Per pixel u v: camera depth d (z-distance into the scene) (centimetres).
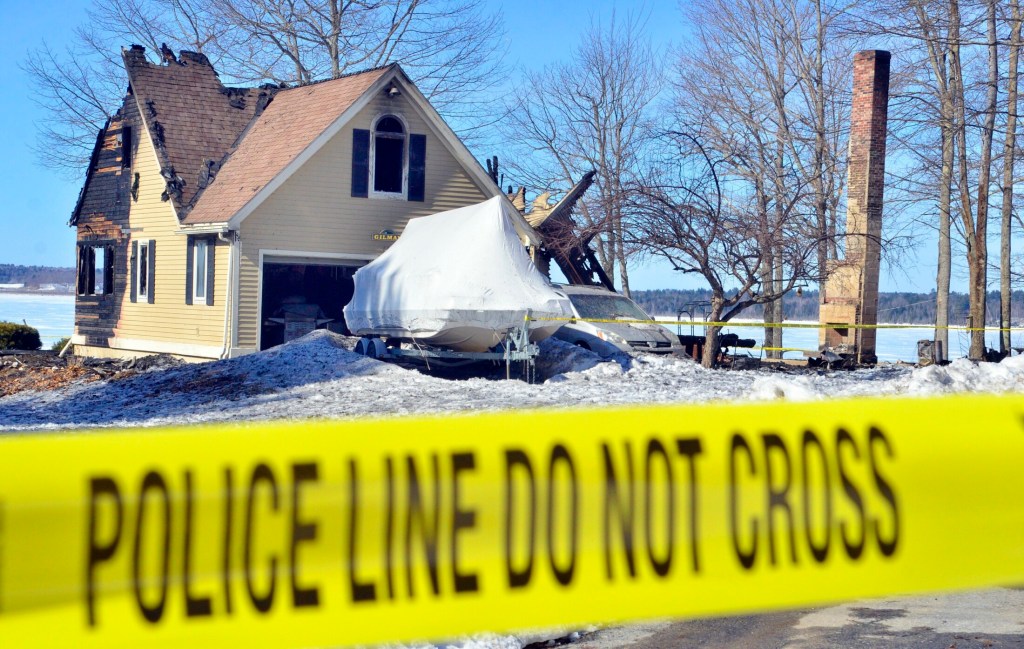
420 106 2697
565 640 648
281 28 4159
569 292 2431
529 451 292
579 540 296
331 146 2608
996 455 340
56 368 2339
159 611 255
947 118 3053
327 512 271
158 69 3017
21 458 245
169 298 2797
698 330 3978
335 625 271
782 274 2819
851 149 2923
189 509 258
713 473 311
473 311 1964
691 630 666
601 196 2800
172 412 1623
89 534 249
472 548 284
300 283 2819
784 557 317
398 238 2572
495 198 2078
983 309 3133
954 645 616
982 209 3127
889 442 329
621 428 302
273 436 267
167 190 2720
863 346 2836
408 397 1720
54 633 245
